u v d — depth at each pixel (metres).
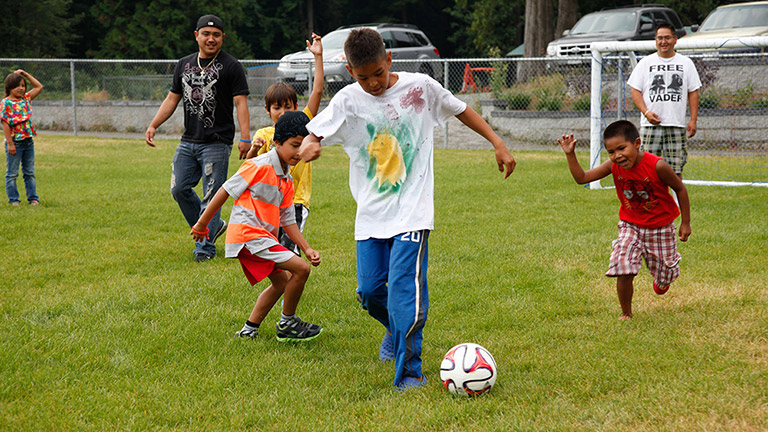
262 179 3.80
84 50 36.09
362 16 42.03
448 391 3.19
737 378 3.16
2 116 7.95
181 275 5.31
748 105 12.87
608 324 4.05
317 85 4.54
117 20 32.69
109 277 5.23
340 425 2.90
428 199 3.32
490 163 12.17
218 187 5.80
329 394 3.23
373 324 4.26
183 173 5.84
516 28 34.09
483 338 3.92
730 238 5.96
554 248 5.92
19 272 5.29
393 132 3.32
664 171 3.90
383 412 2.99
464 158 12.99
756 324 3.87
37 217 7.43
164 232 6.88
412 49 20.03
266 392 3.25
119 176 10.74
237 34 36.81
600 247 5.92
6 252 5.93
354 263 5.60
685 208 4.02
